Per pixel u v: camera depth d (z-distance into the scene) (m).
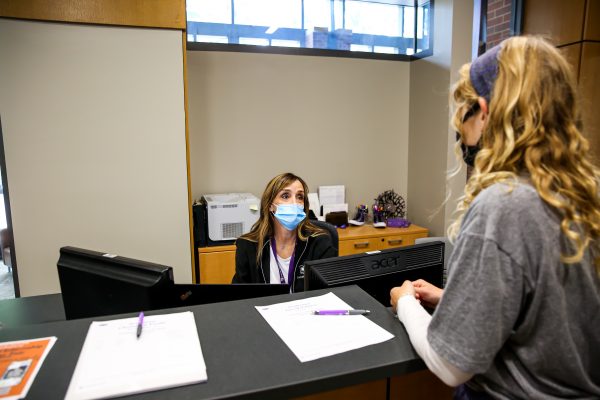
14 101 2.38
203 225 3.03
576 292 0.66
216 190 3.55
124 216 2.63
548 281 0.64
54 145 2.47
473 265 0.65
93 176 2.55
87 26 2.43
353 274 1.14
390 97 3.96
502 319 0.64
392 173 4.07
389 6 3.87
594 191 0.67
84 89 2.47
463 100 0.80
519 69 0.68
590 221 0.65
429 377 0.91
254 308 0.97
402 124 4.04
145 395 0.65
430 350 0.70
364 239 3.40
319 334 0.85
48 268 2.55
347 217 3.71
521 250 0.63
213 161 3.51
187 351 0.77
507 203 0.65
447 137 3.54
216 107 3.46
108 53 2.47
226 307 0.97
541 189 0.65
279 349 0.79
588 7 2.80
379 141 3.99
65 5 2.36
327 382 0.70
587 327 0.68
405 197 4.14
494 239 0.64
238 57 3.46
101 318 0.91
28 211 2.48
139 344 0.79
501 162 0.69
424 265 1.24
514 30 3.24
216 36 3.45
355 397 0.84
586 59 2.86
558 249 0.64
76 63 2.44
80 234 2.58
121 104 2.53
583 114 0.72
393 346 0.81
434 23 3.64
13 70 2.36
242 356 0.76
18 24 2.34
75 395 0.64
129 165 2.60
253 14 3.52
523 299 0.65
